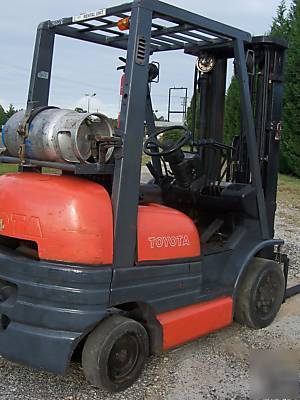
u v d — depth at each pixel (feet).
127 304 12.09
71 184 11.32
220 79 16.03
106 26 13.25
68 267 10.52
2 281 11.80
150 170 16.10
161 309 12.13
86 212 10.57
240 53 14.07
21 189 11.43
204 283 14.23
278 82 16.14
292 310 17.62
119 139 10.74
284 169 67.00
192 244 12.93
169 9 11.68
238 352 14.02
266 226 15.67
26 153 11.55
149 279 11.69
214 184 15.56
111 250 10.83
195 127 16.35
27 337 10.78
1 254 11.44
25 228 11.00
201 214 15.99
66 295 10.52
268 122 16.15
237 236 15.23
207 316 13.32
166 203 15.92
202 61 15.75
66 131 10.61
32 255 11.36
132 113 10.91
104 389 11.23
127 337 11.34
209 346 14.30
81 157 10.59
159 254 11.94
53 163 11.07
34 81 13.61
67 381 11.84
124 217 11.01
